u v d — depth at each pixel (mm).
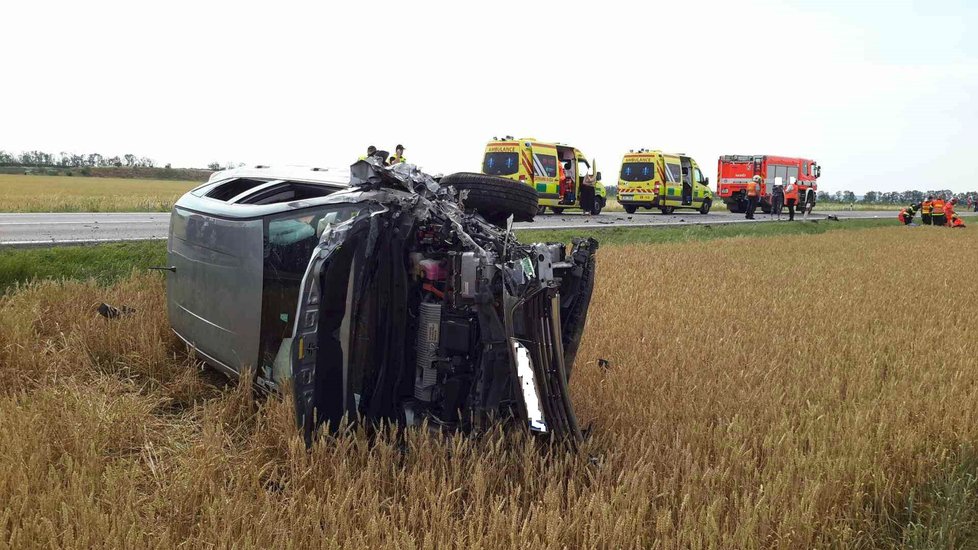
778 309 9820
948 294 12406
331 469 4121
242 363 5500
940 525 4211
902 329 8672
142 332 6465
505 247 4543
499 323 4523
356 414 4516
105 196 37562
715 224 29703
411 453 4316
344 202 4836
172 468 4359
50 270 9617
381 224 4629
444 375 4656
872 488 4492
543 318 4461
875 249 21875
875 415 5473
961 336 8531
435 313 4641
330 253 4328
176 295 6551
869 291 12188
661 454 4613
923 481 4645
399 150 12164
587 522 3650
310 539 3475
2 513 3447
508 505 4008
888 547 4102
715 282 12492
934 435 5305
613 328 7855
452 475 4086
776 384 6121
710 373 6441
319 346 4328
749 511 3760
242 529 3465
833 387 6164
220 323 5699
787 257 17859
